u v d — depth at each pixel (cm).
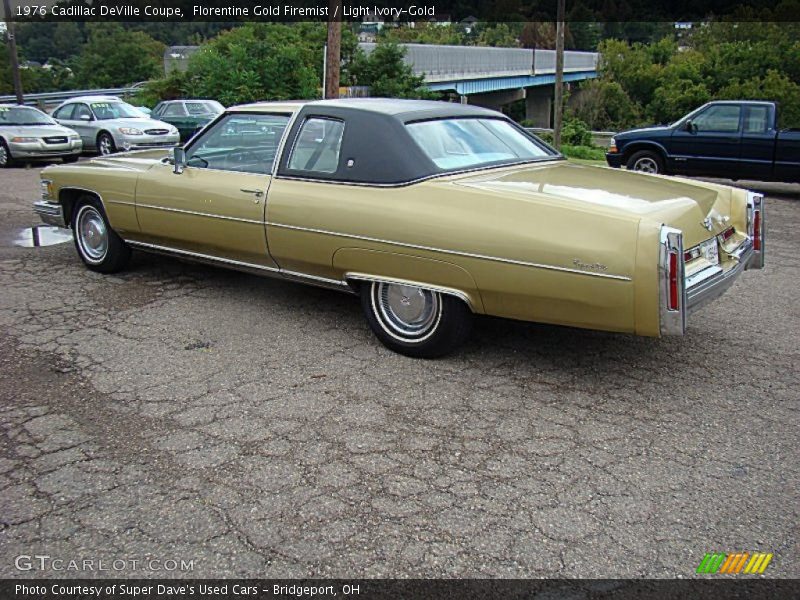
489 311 425
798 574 270
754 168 1244
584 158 2508
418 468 339
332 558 277
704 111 1287
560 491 321
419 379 437
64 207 663
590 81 6656
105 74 6031
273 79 3156
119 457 347
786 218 1032
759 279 684
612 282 375
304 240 482
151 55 6494
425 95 3594
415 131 466
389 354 475
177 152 552
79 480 328
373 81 3550
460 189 427
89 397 411
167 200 562
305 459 346
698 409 403
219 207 527
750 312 578
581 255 381
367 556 278
